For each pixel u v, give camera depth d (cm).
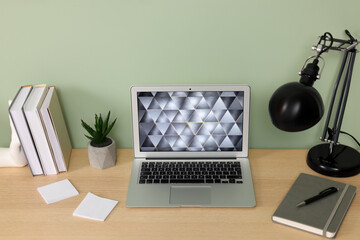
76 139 136
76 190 112
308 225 94
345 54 109
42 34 118
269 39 118
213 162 121
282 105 101
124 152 133
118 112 131
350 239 92
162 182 113
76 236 95
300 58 121
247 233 95
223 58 121
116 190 112
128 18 116
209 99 120
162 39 119
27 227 98
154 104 121
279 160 126
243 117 120
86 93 128
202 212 102
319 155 122
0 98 129
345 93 113
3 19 116
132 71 124
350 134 132
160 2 113
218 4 113
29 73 125
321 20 115
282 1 112
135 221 100
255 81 125
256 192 110
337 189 107
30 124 111
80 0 114
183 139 123
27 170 123
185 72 124
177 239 93
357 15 114
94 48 120
